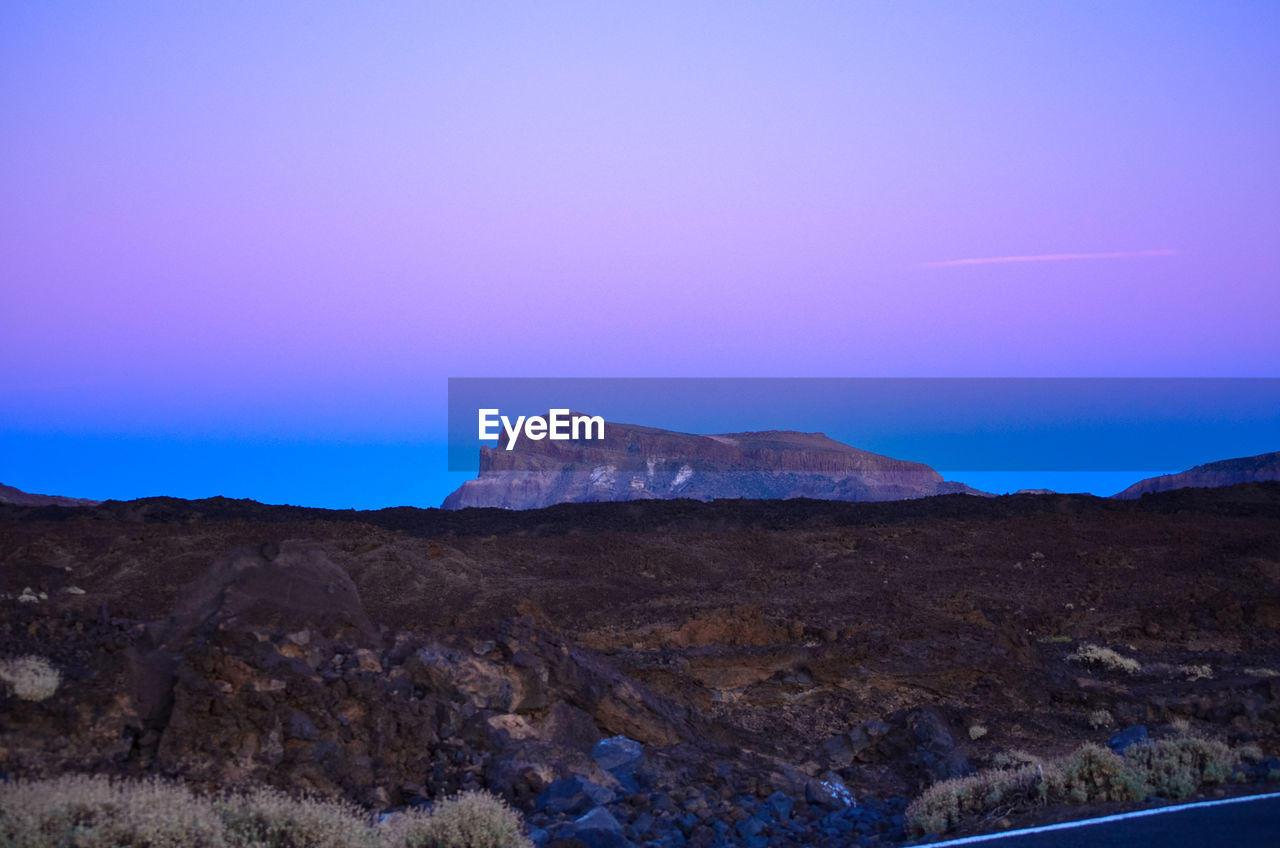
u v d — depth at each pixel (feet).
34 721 38.32
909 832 39.70
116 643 43.57
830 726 66.08
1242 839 32.22
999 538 135.95
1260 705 67.51
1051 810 38.17
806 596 105.91
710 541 130.82
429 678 50.42
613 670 56.85
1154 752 43.14
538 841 36.88
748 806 44.70
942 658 74.18
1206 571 122.52
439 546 116.37
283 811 34.19
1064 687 73.67
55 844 29.48
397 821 35.96
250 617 49.85
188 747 39.47
